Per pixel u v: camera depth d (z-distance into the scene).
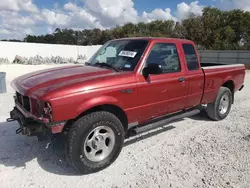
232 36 39.25
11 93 8.52
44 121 2.98
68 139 3.16
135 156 3.90
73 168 3.51
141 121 4.05
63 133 3.32
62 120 3.04
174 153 4.01
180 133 4.91
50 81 3.37
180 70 4.46
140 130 3.97
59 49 34.00
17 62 27.56
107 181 3.21
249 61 25.17
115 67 3.98
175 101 4.43
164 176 3.32
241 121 5.73
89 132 3.24
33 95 3.14
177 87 4.36
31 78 3.75
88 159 3.31
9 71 17.67
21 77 4.08
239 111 6.66
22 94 3.35
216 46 37.72
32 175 3.31
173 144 4.36
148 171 3.45
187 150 4.12
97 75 3.57
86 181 3.21
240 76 6.27
